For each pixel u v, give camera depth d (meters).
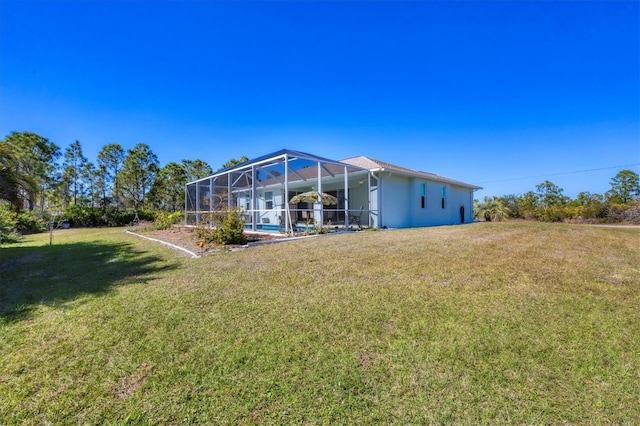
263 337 2.70
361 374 2.14
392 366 2.22
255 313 3.23
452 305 3.26
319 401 1.88
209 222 9.92
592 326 2.75
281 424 1.70
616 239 7.09
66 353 2.52
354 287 3.96
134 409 1.85
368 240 7.88
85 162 26.98
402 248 6.43
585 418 1.70
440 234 8.48
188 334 2.79
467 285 3.89
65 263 6.64
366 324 2.89
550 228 9.19
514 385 1.99
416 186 15.80
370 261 5.34
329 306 3.34
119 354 2.48
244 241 8.56
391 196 14.56
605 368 2.14
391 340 2.58
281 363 2.29
